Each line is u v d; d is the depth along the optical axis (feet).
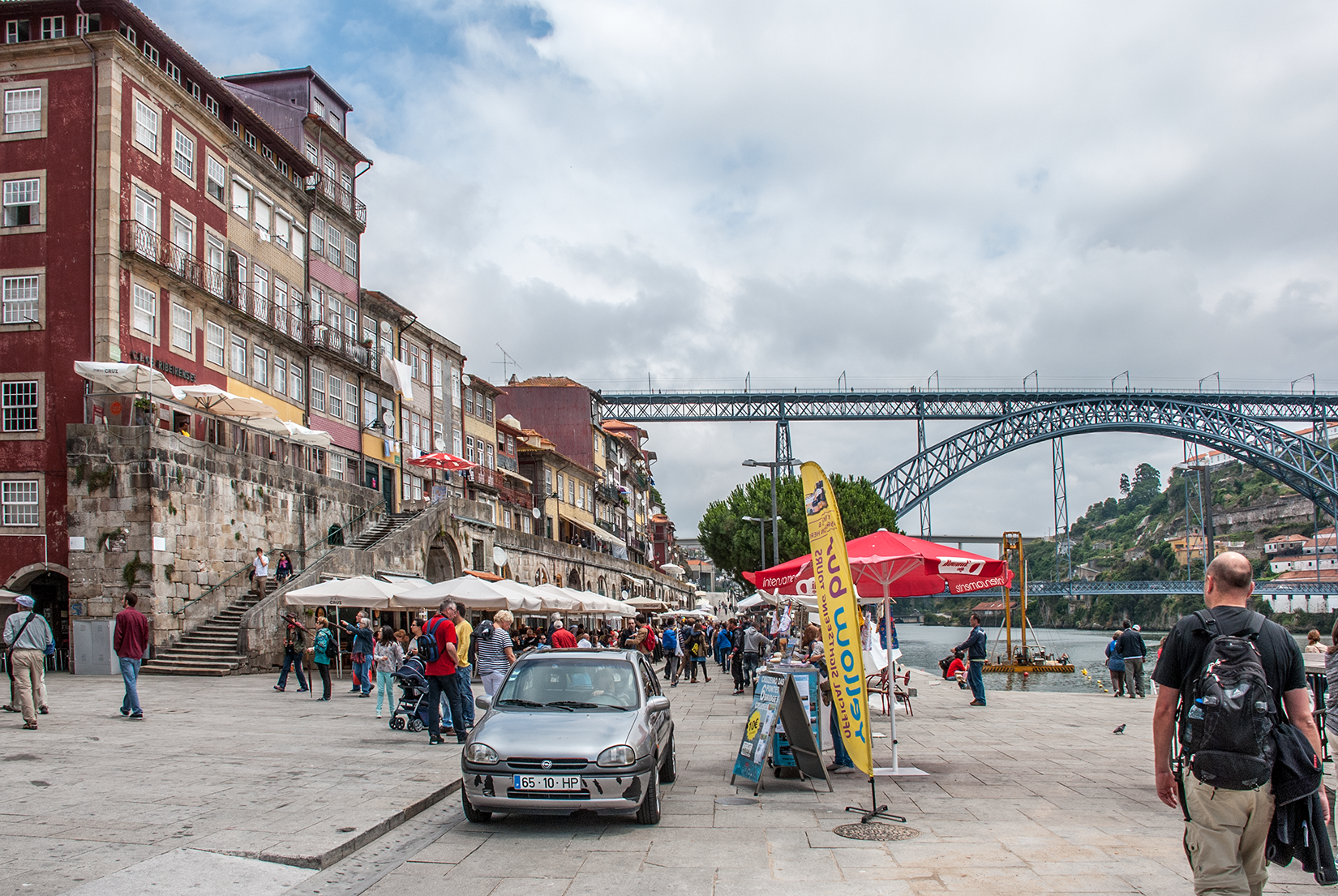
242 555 93.66
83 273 86.12
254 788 30.78
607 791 26.25
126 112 89.76
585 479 234.58
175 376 94.58
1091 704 70.49
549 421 239.30
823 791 33.14
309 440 108.78
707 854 24.20
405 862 23.45
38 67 88.74
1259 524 525.34
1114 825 27.35
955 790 33.19
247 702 59.72
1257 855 15.05
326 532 111.24
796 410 339.36
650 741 28.30
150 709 53.52
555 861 23.54
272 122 127.24
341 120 138.00
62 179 87.35
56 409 84.89
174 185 96.89
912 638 395.96
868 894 20.53
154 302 92.02
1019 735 49.73
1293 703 15.20
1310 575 432.25
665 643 95.55
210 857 22.31
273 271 116.37
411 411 151.02
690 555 569.64
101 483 79.82
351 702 62.28
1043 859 23.41
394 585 75.41
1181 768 15.71
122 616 48.62
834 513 30.01
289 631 69.21
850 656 29.35
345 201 135.95
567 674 32.30
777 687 34.09
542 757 26.35
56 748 37.65
